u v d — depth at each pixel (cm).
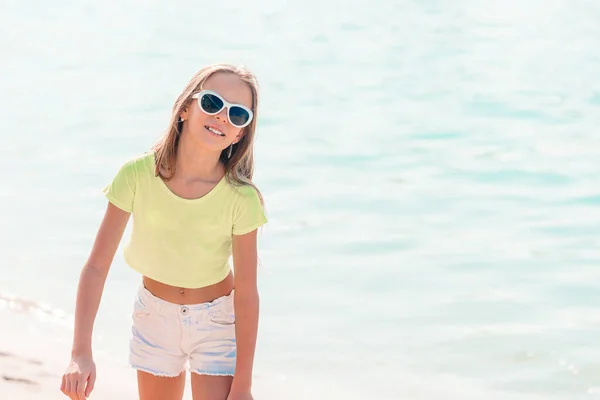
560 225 761
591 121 1130
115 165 902
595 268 663
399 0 2197
